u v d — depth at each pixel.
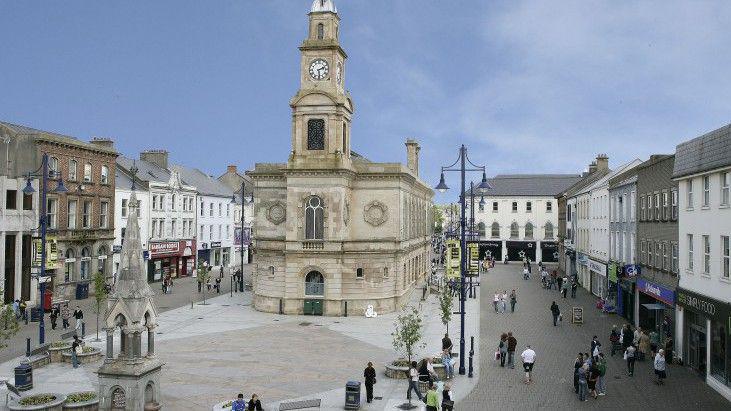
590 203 63.31
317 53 49.16
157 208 69.69
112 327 21.08
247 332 40.62
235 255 92.00
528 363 28.75
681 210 33.09
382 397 26.17
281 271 48.78
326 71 49.03
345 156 49.69
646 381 29.14
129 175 66.75
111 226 59.88
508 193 105.38
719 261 27.94
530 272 85.62
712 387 27.94
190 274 77.56
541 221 104.44
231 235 90.94
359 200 50.59
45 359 30.67
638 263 43.09
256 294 50.25
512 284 71.19
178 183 74.00
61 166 52.12
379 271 48.72
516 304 55.03
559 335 40.59
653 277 39.31
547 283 66.69
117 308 21.02
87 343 35.38
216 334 39.78
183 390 26.70
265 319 45.91
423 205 72.12
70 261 53.41
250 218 97.94
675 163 34.03
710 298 28.23
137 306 21.06
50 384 27.11
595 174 71.19
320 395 26.28
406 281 55.72
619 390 27.56
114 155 60.28
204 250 82.38
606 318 47.53
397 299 50.22
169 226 72.25
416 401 25.52
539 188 105.50
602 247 56.97
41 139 49.28
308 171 47.88
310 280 48.69
